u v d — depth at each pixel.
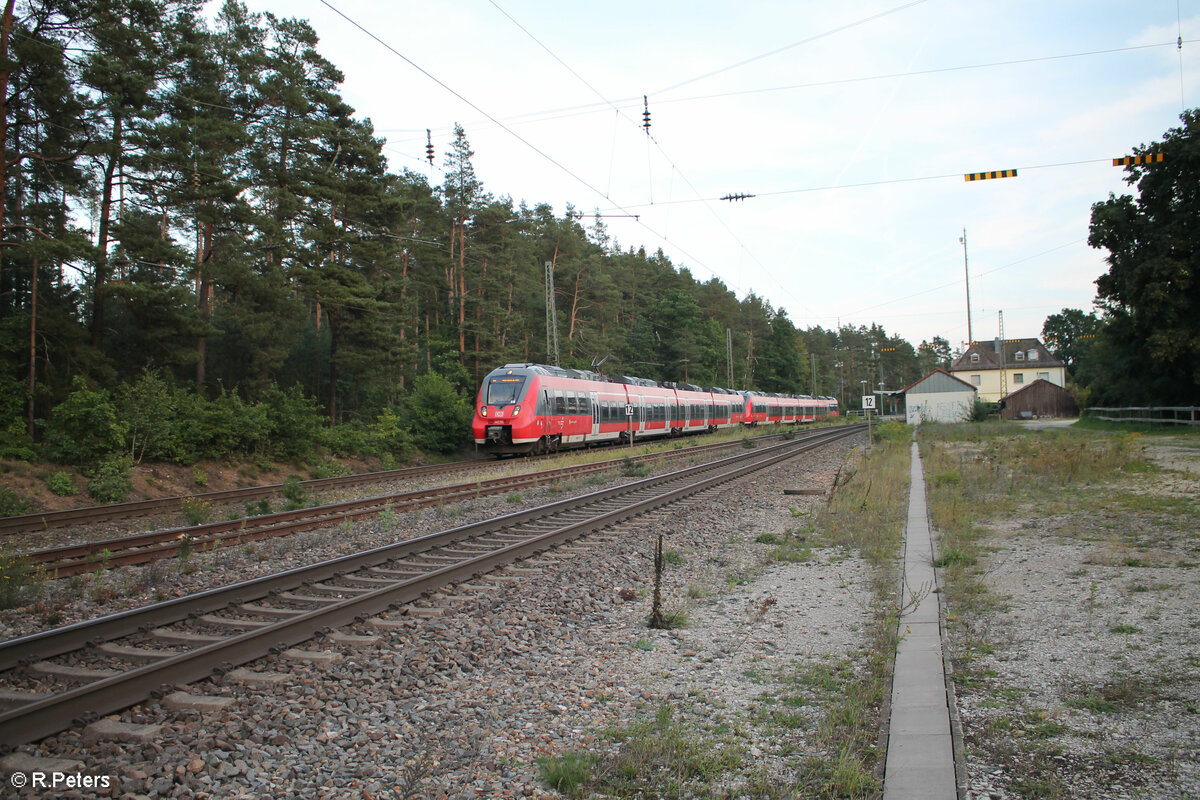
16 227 21.02
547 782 4.19
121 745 4.60
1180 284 31.67
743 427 56.09
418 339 48.16
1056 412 67.62
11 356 24.06
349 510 14.27
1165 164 32.28
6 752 4.41
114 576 9.45
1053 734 4.55
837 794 3.95
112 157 23.58
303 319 31.53
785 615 7.69
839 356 149.12
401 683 5.79
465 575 8.97
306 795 4.08
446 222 50.62
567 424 30.50
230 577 9.31
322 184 31.16
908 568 9.31
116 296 24.25
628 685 5.83
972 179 17.14
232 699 5.28
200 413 23.61
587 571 9.70
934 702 5.08
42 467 19.52
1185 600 7.18
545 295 56.19
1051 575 8.59
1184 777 3.93
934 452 25.73
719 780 4.20
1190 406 35.06
